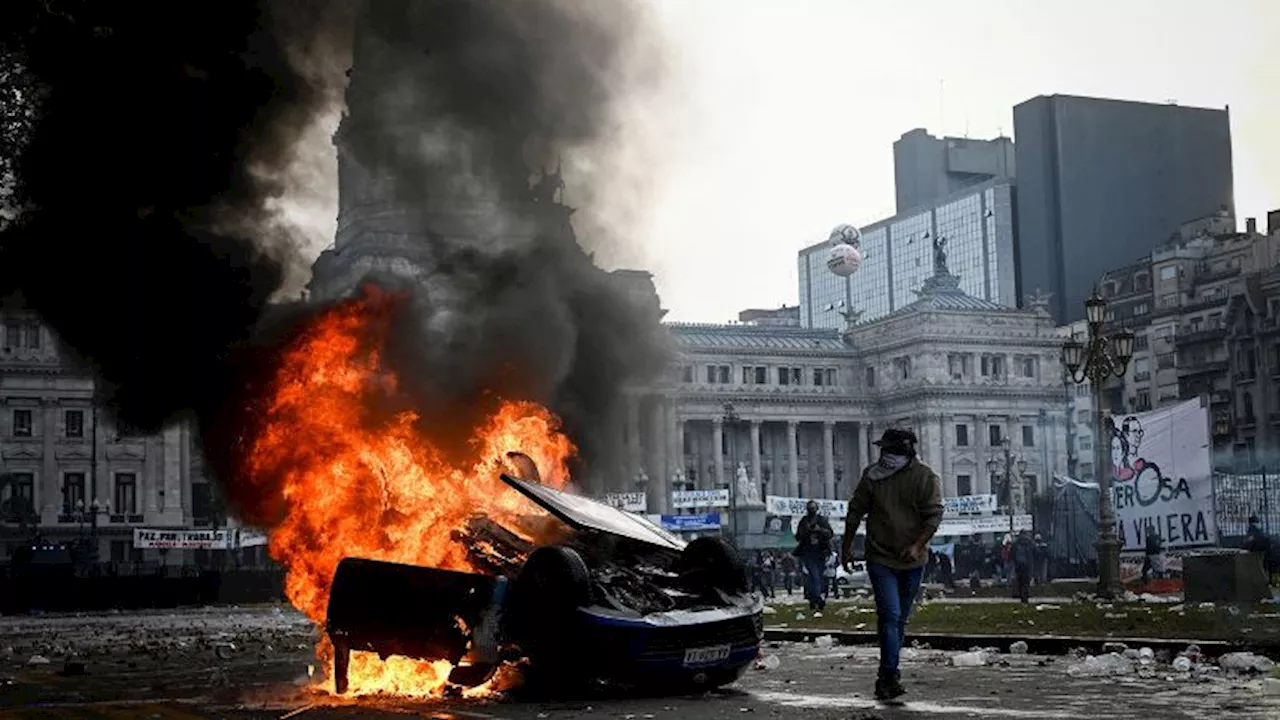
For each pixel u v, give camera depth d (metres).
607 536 13.05
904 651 17.00
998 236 192.62
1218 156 179.88
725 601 12.02
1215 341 121.50
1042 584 44.81
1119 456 35.38
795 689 12.16
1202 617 19.92
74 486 100.31
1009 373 144.12
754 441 141.38
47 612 50.56
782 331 150.25
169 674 15.54
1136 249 175.62
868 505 11.12
